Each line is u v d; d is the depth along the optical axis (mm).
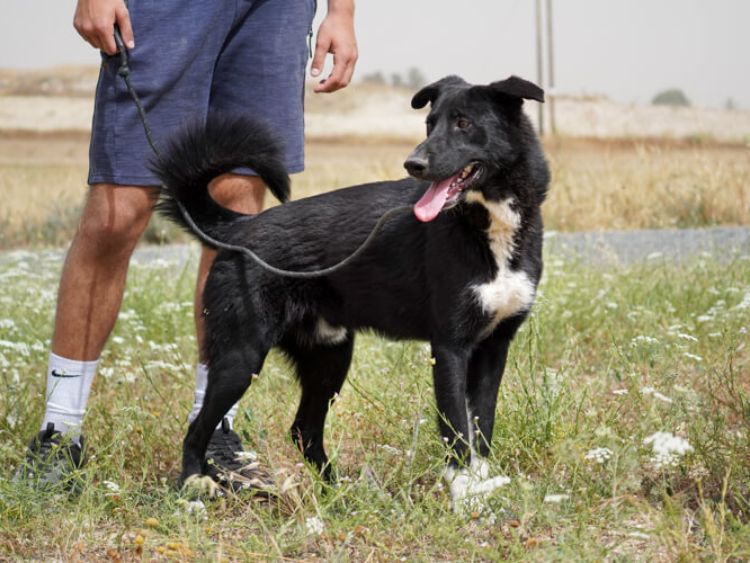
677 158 9141
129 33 3371
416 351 4047
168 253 7047
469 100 3447
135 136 3424
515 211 3414
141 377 4168
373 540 3078
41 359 4219
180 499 3188
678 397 3520
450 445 3324
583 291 4848
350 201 3488
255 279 3418
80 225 3471
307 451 3598
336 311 3518
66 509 3254
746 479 3252
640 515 3197
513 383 3867
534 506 3150
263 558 3057
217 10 3445
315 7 3689
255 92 3555
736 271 5160
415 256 3432
